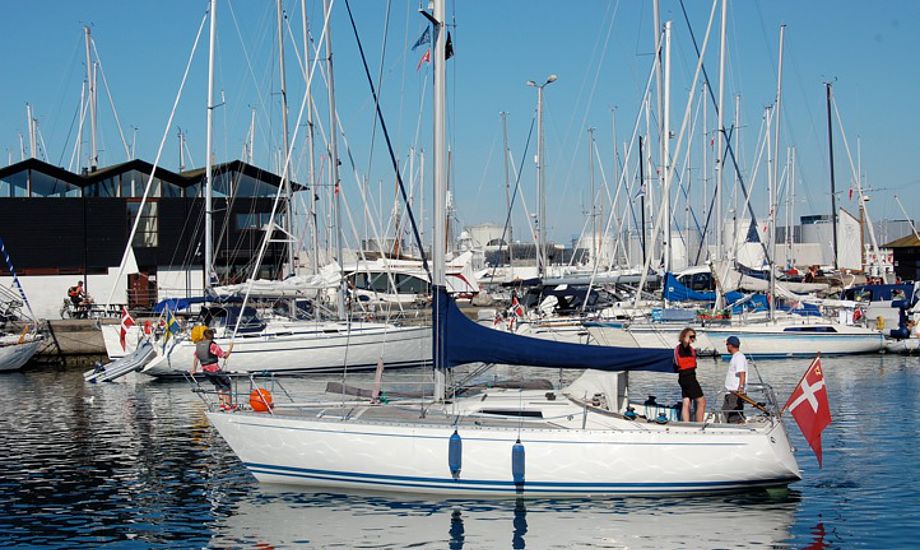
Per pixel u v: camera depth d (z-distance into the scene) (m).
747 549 11.52
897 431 18.80
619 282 44.12
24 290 41.78
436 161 14.36
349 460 13.88
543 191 51.56
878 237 70.00
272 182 45.88
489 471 13.44
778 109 38.72
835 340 33.88
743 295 37.75
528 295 44.50
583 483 13.41
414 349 29.69
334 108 30.62
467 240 65.62
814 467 15.59
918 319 37.38
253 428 14.32
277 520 12.80
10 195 43.50
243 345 28.17
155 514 13.26
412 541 11.86
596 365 13.87
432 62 14.46
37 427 20.52
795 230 74.69
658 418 14.32
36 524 12.89
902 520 12.63
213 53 31.36
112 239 43.81
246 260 45.28
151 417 21.78
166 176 45.09
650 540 11.83
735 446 13.34
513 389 15.66
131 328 30.55
